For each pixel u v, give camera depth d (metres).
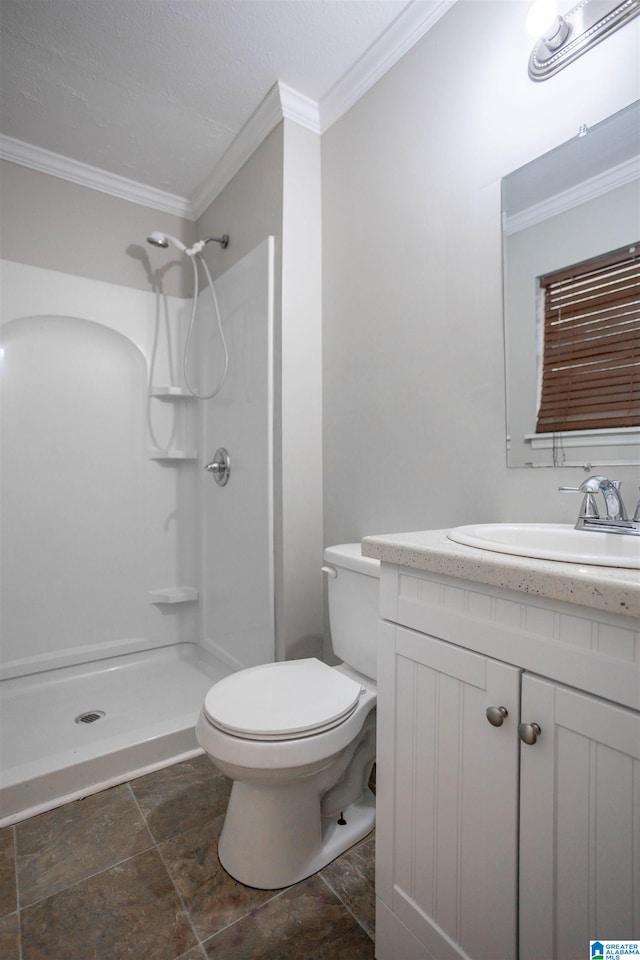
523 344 1.21
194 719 1.73
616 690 0.61
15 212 2.06
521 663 0.71
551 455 1.15
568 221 1.12
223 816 1.36
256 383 1.93
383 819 0.95
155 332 2.40
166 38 1.55
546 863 0.68
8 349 2.08
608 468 1.05
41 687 2.07
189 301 2.49
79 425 2.24
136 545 2.38
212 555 2.29
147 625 2.39
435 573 0.85
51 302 2.12
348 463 1.76
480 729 0.77
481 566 0.74
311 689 1.23
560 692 0.66
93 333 2.28
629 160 1.02
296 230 1.83
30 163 2.09
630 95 1.02
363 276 1.70
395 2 1.43
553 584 0.65
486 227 1.29
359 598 1.36
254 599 1.95
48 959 0.96
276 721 1.08
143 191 2.35
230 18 1.48
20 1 1.41
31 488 2.12
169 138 2.02
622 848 0.60
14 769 1.43
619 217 1.04
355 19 1.49
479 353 1.31
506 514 1.24
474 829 0.78
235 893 1.11
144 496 2.40
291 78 1.72
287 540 1.81
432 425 1.44
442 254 1.41
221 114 1.89
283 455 1.81
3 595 2.05
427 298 1.46
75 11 1.45
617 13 1.03
